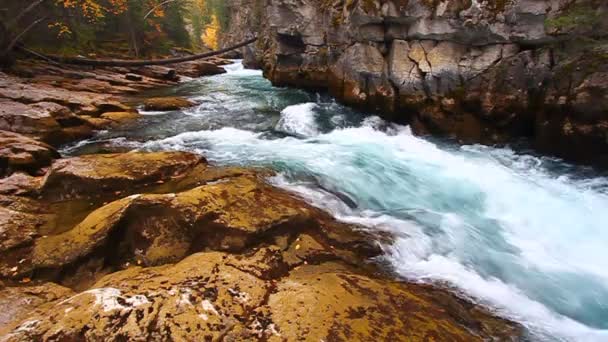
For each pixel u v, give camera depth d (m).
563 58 8.93
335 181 8.23
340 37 14.47
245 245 5.27
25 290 4.57
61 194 7.25
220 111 15.51
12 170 8.20
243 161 9.32
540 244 6.47
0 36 20.28
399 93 11.89
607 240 6.61
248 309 3.80
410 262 5.56
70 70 23.91
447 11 10.14
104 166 7.79
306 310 3.78
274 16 17.70
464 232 6.62
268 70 23.08
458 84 10.70
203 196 5.94
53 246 5.25
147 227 5.50
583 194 7.95
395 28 11.75
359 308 3.93
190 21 73.88
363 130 12.35
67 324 3.45
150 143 11.34
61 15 27.80
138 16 39.25
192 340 3.35
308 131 12.40
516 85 9.73
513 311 4.69
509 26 9.48
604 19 8.31
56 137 11.52
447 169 9.39
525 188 8.31
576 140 8.76
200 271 4.42
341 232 6.02
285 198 6.96
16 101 13.21
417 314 3.97
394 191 8.13
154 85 23.33
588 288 5.36
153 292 3.95
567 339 4.31
